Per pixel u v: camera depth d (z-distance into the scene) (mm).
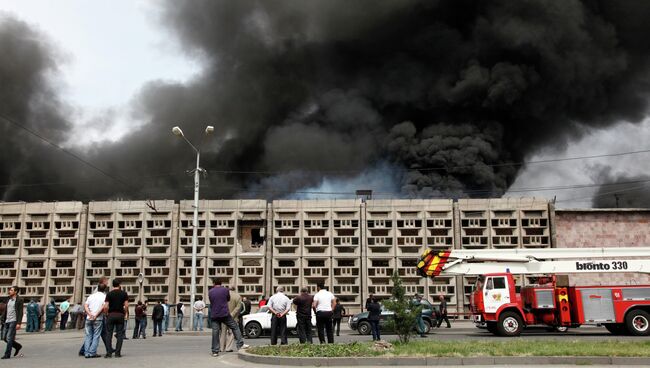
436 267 24578
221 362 12898
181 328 28125
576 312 22797
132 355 14688
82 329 30188
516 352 13094
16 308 14430
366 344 14977
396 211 36344
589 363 12281
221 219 36969
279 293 16125
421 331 22281
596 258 23953
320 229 36406
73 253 37438
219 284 14742
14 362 12945
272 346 14805
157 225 37281
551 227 35594
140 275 34875
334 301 16344
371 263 35750
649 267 23672
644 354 12602
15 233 38000
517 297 22859
